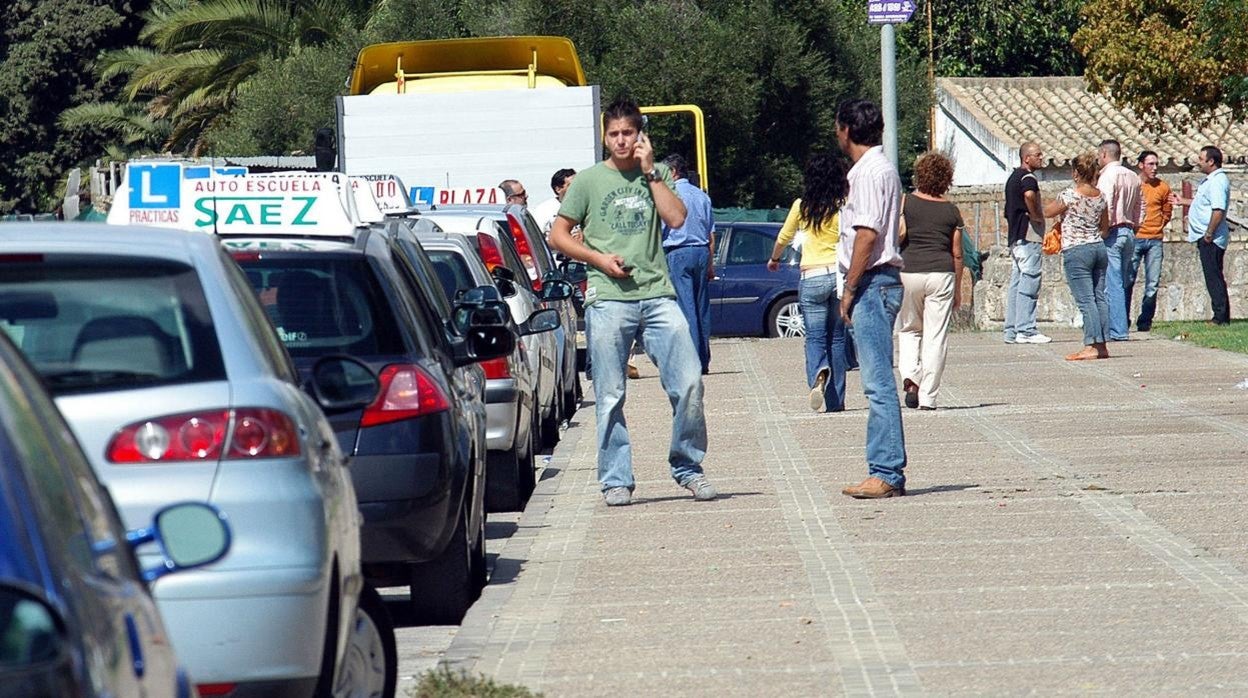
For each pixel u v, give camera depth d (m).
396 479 25.81
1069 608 26.47
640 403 60.56
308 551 18.02
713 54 138.38
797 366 72.75
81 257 18.77
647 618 26.75
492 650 24.78
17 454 10.50
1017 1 191.88
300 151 152.62
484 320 38.06
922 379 54.56
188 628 17.41
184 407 18.08
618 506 38.44
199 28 168.88
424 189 77.31
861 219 37.03
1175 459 42.12
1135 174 73.56
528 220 63.47
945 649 24.09
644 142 36.97
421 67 83.00
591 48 143.12
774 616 26.58
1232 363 65.69
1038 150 77.12
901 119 153.88
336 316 27.36
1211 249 83.19
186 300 18.78
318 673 18.12
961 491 38.44
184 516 13.09
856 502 37.50
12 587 9.38
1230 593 27.22
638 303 37.56
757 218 117.31
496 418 39.66
